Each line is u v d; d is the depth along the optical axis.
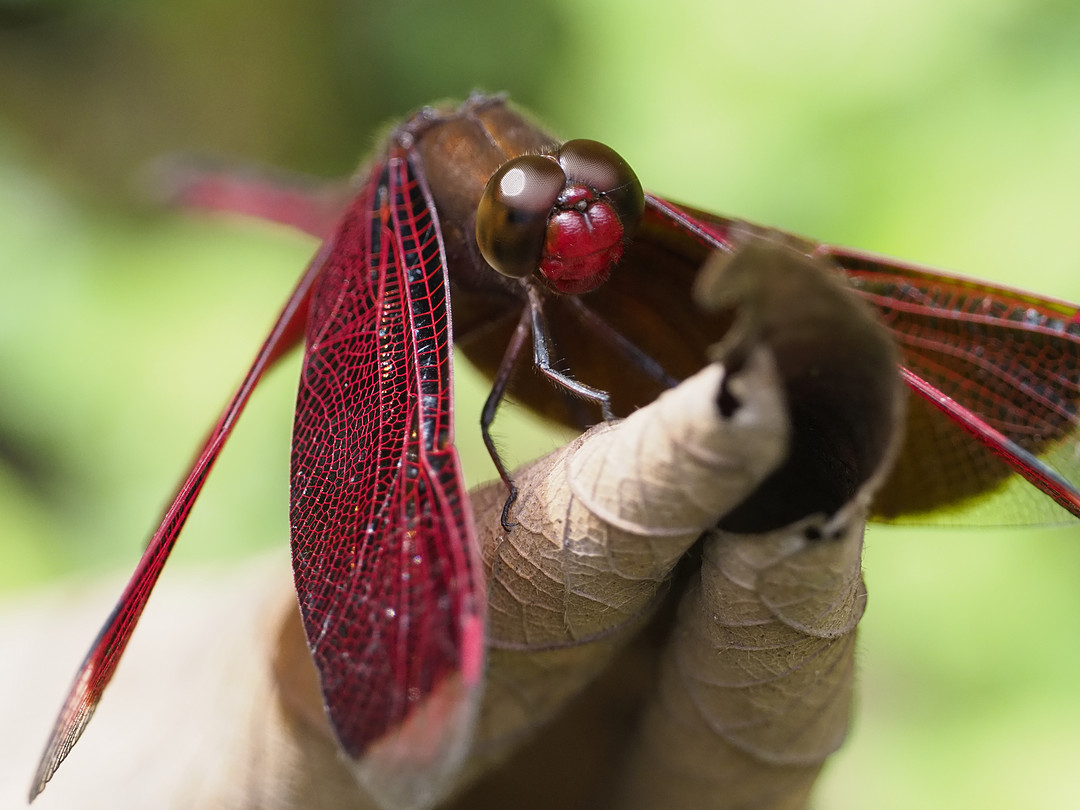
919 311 0.09
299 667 0.08
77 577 0.12
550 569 0.08
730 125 0.14
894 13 0.14
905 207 0.13
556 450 0.08
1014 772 0.11
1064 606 0.12
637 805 0.08
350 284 0.09
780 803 0.08
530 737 0.08
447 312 0.08
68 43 0.21
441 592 0.08
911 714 0.12
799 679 0.08
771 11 0.14
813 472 0.07
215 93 0.22
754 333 0.07
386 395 0.08
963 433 0.09
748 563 0.07
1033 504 0.09
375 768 0.07
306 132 0.22
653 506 0.07
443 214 0.09
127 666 0.10
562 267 0.09
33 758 0.10
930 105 0.13
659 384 0.09
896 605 0.12
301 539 0.08
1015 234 0.12
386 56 0.20
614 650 0.08
